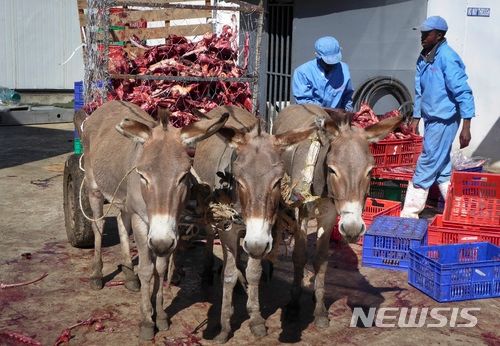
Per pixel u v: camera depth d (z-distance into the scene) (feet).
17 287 17.20
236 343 14.40
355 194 12.79
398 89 32.94
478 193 21.88
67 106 54.49
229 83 20.66
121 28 23.39
